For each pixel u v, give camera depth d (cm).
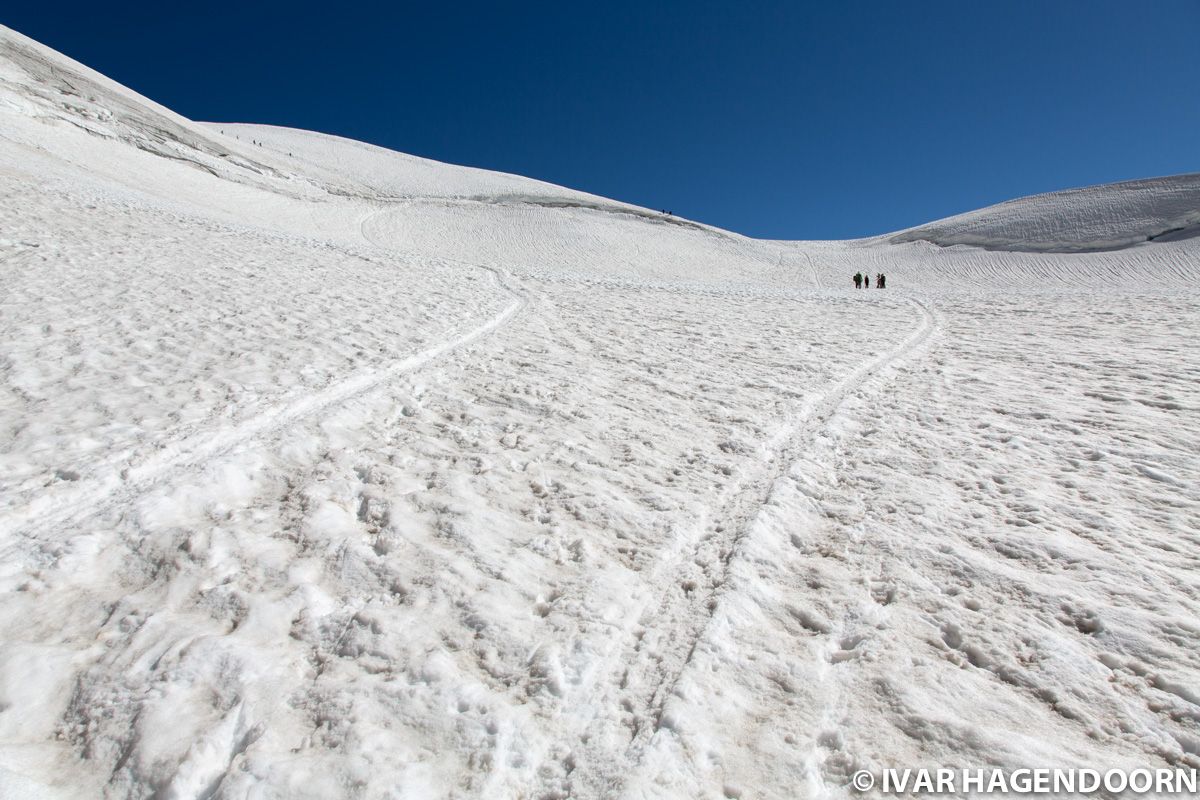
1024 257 3938
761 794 226
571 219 5228
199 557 349
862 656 293
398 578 342
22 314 786
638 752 241
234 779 218
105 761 228
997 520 419
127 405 556
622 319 1223
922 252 4584
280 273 1275
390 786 218
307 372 694
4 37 4406
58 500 398
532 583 347
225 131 7819
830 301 1631
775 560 379
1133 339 978
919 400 711
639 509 439
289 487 445
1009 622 313
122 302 899
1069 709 258
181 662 271
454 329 989
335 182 5488
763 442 575
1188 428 573
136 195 2159
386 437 553
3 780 214
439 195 5947
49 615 301
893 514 433
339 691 260
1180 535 390
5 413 516
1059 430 593
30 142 2708
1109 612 316
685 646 302
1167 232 3841
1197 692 261
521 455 530
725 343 1029
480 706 257
